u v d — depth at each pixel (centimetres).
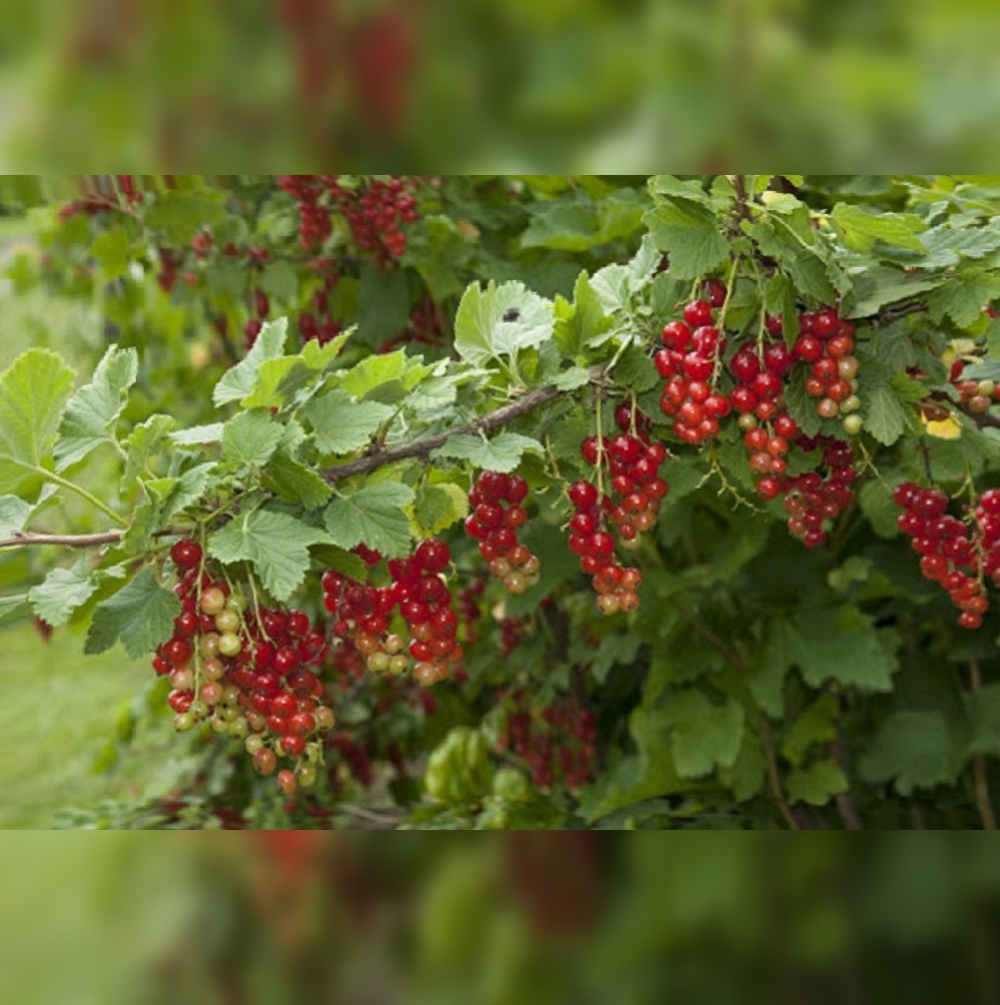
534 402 171
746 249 172
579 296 172
